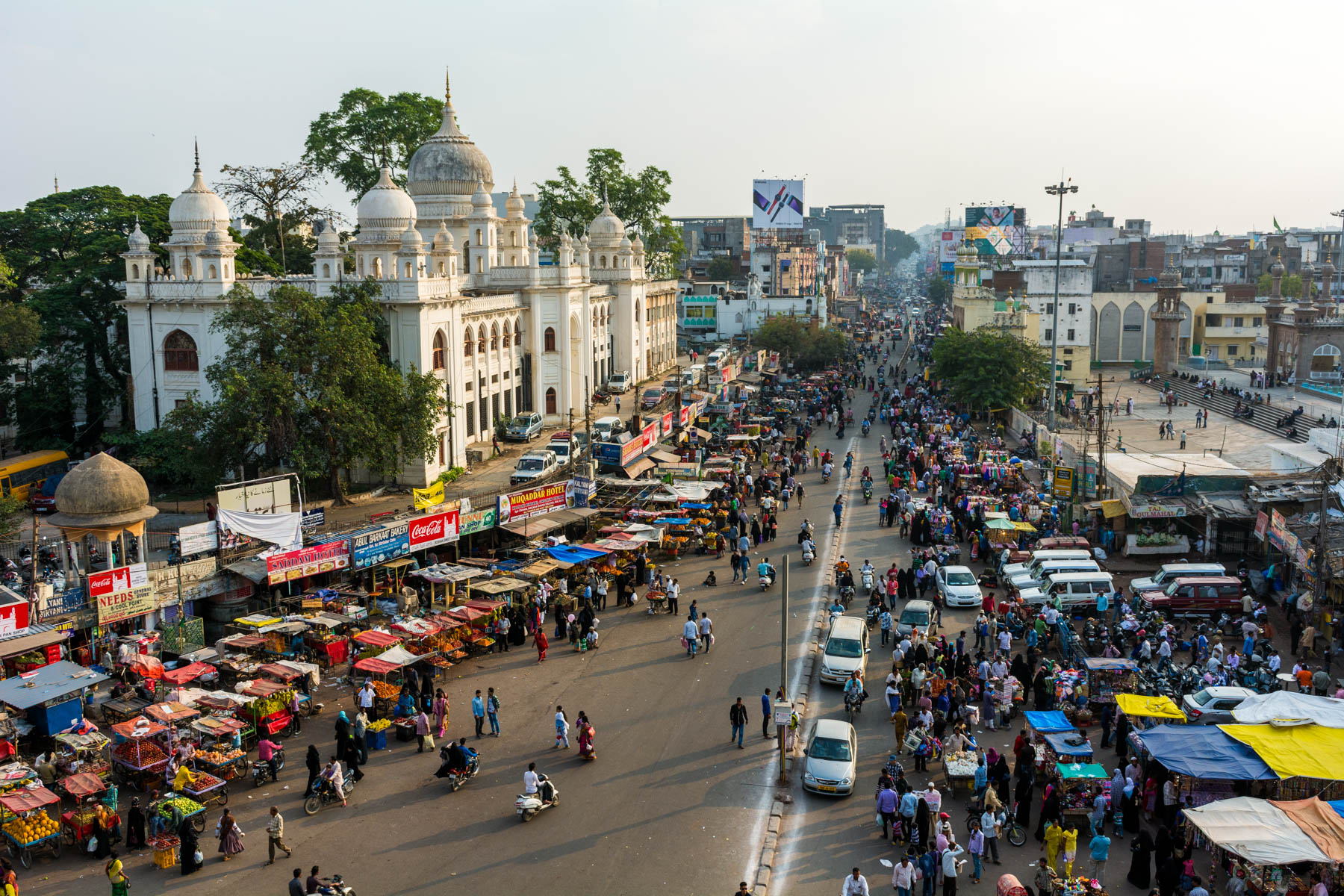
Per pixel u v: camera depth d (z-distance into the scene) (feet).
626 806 90.94
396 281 192.75
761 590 148.97
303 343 168.45
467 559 145.07
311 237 294.66
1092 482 178.40
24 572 133.39
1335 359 308.60
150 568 123.03
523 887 78.69
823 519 186.09
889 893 77.56
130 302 195.72
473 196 256.93
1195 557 157.79
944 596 142.31
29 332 192.24
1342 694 101.60
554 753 101.09
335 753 101.76
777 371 347.56
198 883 79.87
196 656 113.19
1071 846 78.18
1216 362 378.12
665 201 364.38
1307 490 149.38
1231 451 218.38
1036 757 91.04
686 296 466.70
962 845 84.33
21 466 176.96
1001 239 522.88
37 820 84.33
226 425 161.17
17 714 100.58
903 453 217.56
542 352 255.50
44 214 226.79
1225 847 72.49
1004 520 161.99
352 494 180.86
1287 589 136.56
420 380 176.76
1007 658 117.80
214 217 202.69
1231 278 531.09
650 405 274.16
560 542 153.99
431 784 95.40
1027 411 279.08
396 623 121.80
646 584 150.61
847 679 114.62
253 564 127.65
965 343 266.57
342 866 81.82
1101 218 651.25
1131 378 354.74
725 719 108.06
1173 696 103.35
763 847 84.23
